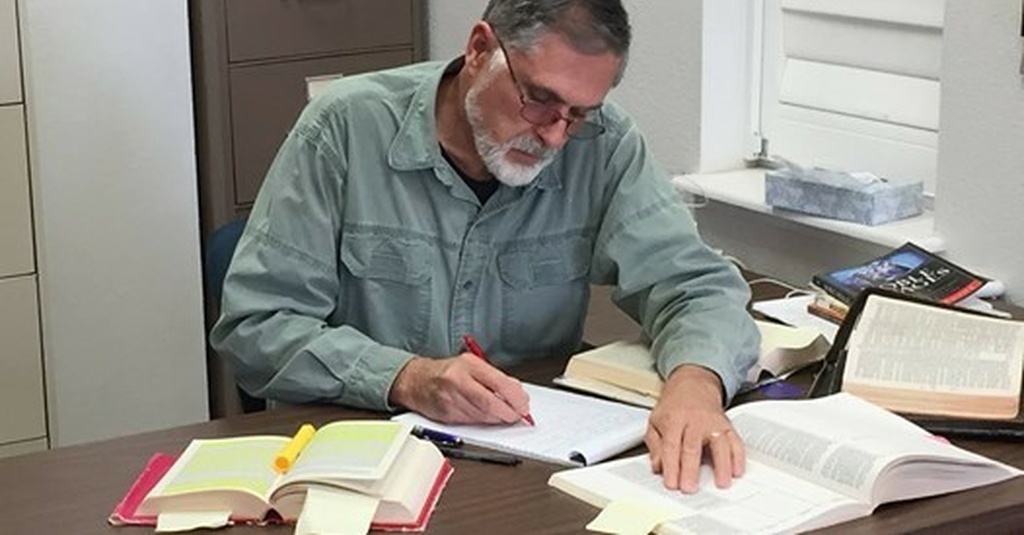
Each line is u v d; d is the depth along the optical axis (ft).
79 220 10.37
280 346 6.55
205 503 5.27
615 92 10.52
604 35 6.00
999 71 7.81
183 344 10.94
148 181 10.57
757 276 8.83
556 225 7.09
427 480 5.46
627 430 5.93
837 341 6.69
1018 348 6.46
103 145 10.36
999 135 7.87
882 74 9.11
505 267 7.02
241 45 10.97
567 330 7.27
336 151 6.80
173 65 10.50
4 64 9.68
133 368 10.78
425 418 6.14
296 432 6.05
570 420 6.09
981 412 6.12
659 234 6.95
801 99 9.60
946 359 6.45
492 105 6.27
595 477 5.51
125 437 6.15
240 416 6.49
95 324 10.57
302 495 5.23
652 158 7.24
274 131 11.25
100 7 10.16
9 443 10.23
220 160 11.08
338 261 6.88
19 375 10.18
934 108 8.76
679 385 6.10
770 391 6.59
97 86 10.26
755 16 9.79
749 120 9.98
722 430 5.66
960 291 7.63
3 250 9.94
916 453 5.36
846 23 9.22
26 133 9.86
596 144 7.08
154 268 10.72
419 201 6.86
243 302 6.68
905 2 8.79
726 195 9.34
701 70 9.74
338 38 11.37
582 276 7.20
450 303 6.97
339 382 6.39
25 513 5.35
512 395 6.03
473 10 11.31
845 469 5.32
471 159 6.78
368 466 5.27
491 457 5.77
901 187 8.66
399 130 6.82
